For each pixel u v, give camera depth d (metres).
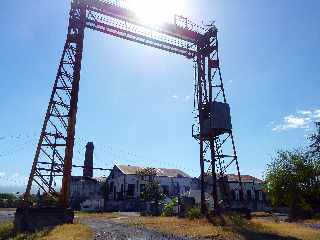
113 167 62.06
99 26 28.45
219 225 22.66
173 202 39.91
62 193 23.39
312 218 35.53
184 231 19.58
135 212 48.62
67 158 23.89
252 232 19.66
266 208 58.06
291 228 22.55
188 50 32.09
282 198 37.47
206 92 31.05
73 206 60.72
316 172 37.22
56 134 24.19
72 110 24.77
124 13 28.52
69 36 26.53
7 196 70.31
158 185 53.38
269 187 38.12
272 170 37.94
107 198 59.03
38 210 21.95
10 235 20.89
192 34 31.34
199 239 16.91
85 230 18.77
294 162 37.06
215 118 28.86
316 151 38.78
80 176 66.81
